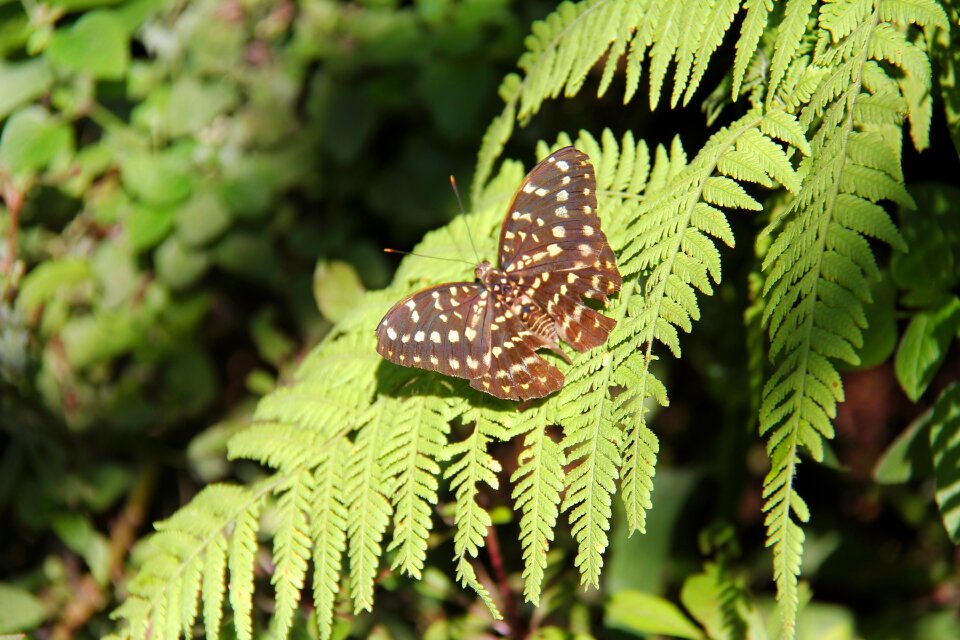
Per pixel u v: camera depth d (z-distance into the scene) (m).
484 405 0.96
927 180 0.99
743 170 0.94
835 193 0.92
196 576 0.97
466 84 1.09
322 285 1.05
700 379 1.11
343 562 1.00
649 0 0.96
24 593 1.11
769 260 0.93
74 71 1.10
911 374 0.97
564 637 1.01
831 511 1.10
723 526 1.05
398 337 0.95
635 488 0.93
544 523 0.94
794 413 0.91
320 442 0.97
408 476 0.95
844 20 0.93
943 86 0.95
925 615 1.07
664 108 1.07
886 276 0.98
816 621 1.07
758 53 0.96
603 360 0.94
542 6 1.09
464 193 1.11
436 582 1.03
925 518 1.08
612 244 0.96
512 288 0.95
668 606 1.02
